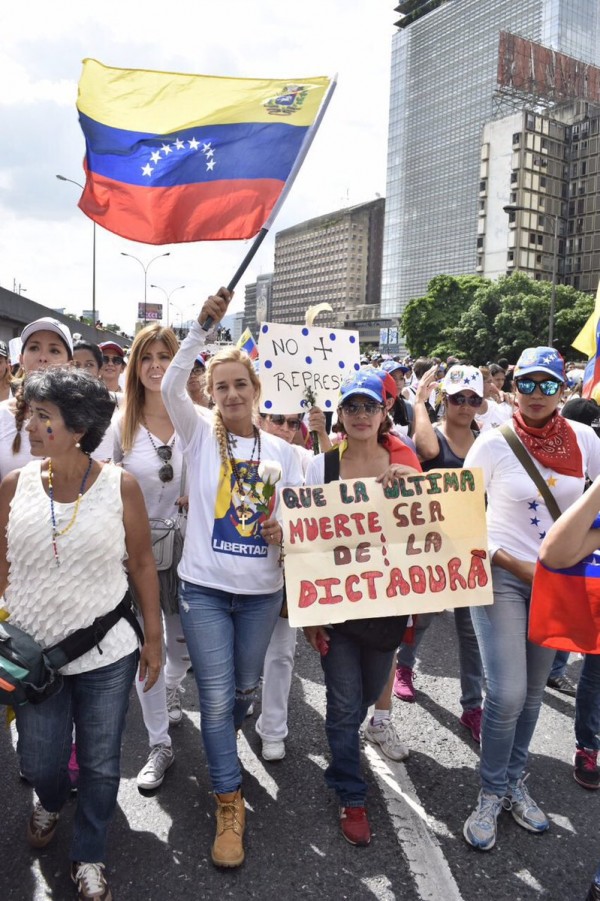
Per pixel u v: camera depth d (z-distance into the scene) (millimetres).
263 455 2969
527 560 2857
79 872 2396
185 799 3035
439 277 73125
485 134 102125
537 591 2441
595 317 4613
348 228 142875
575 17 108188
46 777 2383
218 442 2930
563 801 3094
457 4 107188
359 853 2705
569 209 103000
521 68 101125
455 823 2916
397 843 2771
